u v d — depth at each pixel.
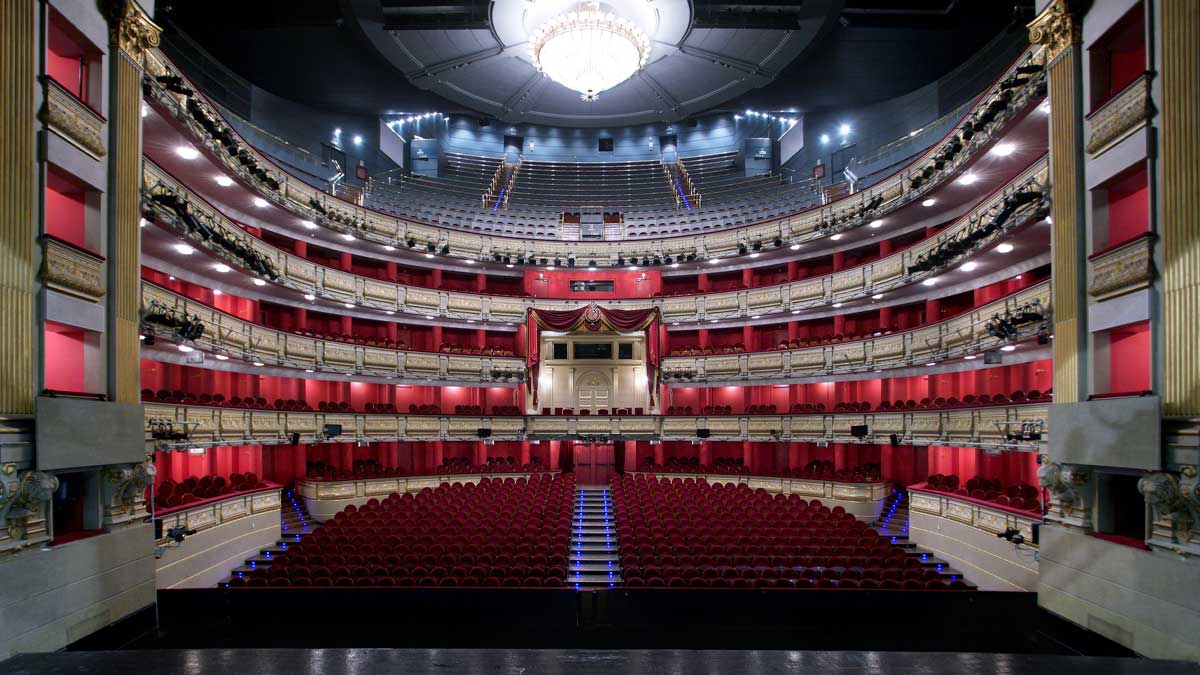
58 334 10.09
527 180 35.44
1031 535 11.83
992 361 15.72
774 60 26.52
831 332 26.28
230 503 15.34
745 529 15.87
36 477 8.27
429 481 24.66
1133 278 9.53
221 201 19.73
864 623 10.47
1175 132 8.90
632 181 35.38
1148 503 8.85
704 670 5.21
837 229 23.77
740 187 33.19
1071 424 10.35
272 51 25.84
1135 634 8.87
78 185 10.20
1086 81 11.01
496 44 25.72
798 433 24.17
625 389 29.70
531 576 11.94
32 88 8.86
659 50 26.44
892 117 29.27
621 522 17.69
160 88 12.91
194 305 15.51
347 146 31.17
